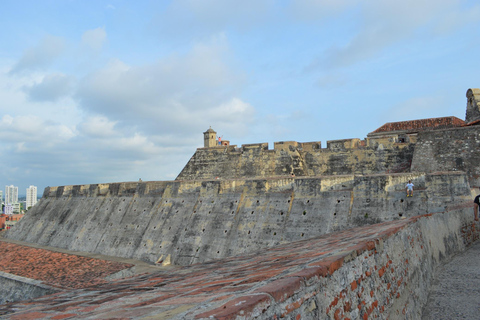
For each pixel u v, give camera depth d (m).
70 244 50.50
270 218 33.84
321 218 31.34
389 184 30.05
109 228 47.47
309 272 4.33
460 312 8.77
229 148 52.06
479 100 37.53
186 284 6.16
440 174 27.88
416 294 8.96
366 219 29.41
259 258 9.42
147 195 46.88
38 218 61.31
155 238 40.81
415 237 10.84
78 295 7.49
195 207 40.03
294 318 3.71
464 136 34.66
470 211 20.23
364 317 5.46
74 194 58.75
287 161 45.88
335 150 44.09
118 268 35.78
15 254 46.38
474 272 12.31
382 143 40.97
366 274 6.10
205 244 36.00
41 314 5.18
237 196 37.50
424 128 43.34
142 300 4.88
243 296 3.43
